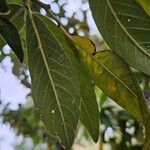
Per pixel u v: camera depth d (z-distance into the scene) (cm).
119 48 45
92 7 44
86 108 49
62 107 46
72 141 47
